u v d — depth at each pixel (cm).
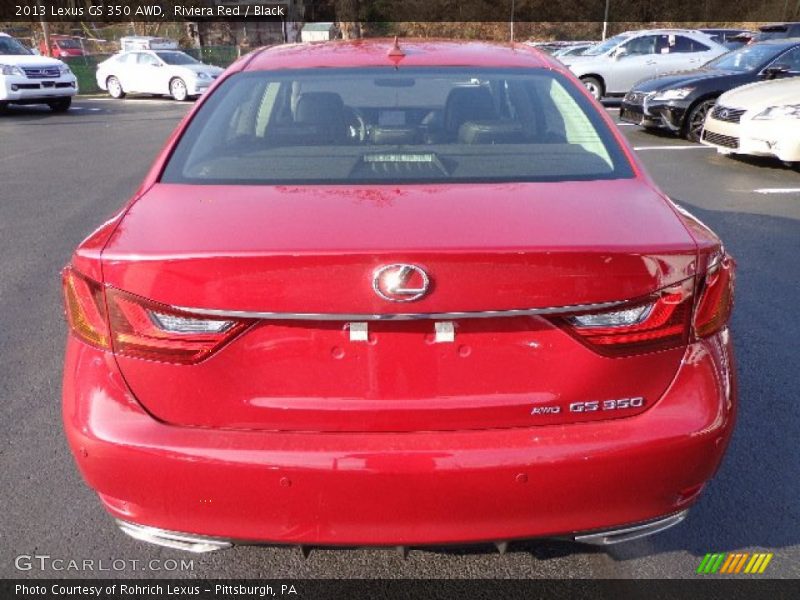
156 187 228
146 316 181
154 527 190
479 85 279
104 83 2247
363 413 182
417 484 177
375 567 241
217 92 278
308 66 291
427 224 189
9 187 850
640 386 187
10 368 379
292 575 239
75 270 190
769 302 462
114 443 182
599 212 201
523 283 175
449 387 183
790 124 821
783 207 707
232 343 180
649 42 1623
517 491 179
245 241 181
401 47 314
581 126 260
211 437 182
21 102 1694
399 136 254
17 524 261
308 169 233
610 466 181
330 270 173
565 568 240
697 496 202
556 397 184
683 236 190
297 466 177
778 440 311
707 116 955
